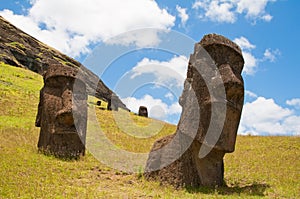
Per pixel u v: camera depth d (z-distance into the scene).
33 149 15.49
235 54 11.31
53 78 15.74
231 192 10.73
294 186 11.73
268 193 10.81
